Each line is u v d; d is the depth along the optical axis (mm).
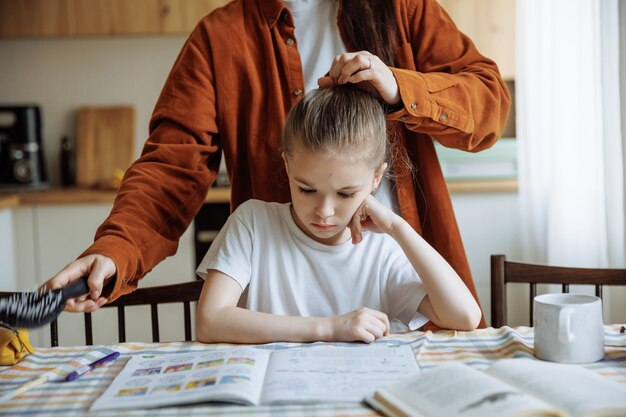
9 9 3016
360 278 1287
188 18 3041
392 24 1390
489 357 1040
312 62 1432
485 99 1323
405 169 1396
